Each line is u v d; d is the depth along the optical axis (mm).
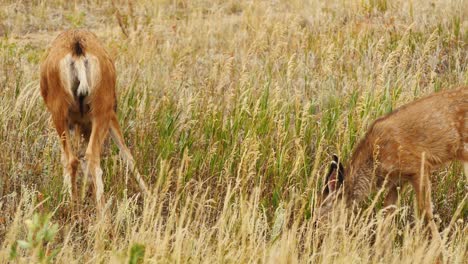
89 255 18922
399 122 21516
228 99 25656
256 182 21984
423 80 29250
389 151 21484
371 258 19750
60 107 21281
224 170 22641
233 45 33594
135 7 41625
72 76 20750
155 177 23188
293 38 32656
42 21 39406
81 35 21516
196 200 22047
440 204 22609
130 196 22438
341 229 19891
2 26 38062
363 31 33281
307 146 24047
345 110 26016
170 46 33688
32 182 22859
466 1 34562
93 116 21297
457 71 29891
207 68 30922
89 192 22922
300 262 18422
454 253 18375
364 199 21781
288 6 40969
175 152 23797
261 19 36656
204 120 24453
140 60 29547
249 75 28250
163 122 24484
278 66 29938
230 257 17688
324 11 37844
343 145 23312
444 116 21375
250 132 22828
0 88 26953
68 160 21531
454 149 21531
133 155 23688
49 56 21375
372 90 27500
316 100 27062
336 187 21156
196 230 20000
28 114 24641
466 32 32781
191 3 43094
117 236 19031
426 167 21484
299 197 21141
